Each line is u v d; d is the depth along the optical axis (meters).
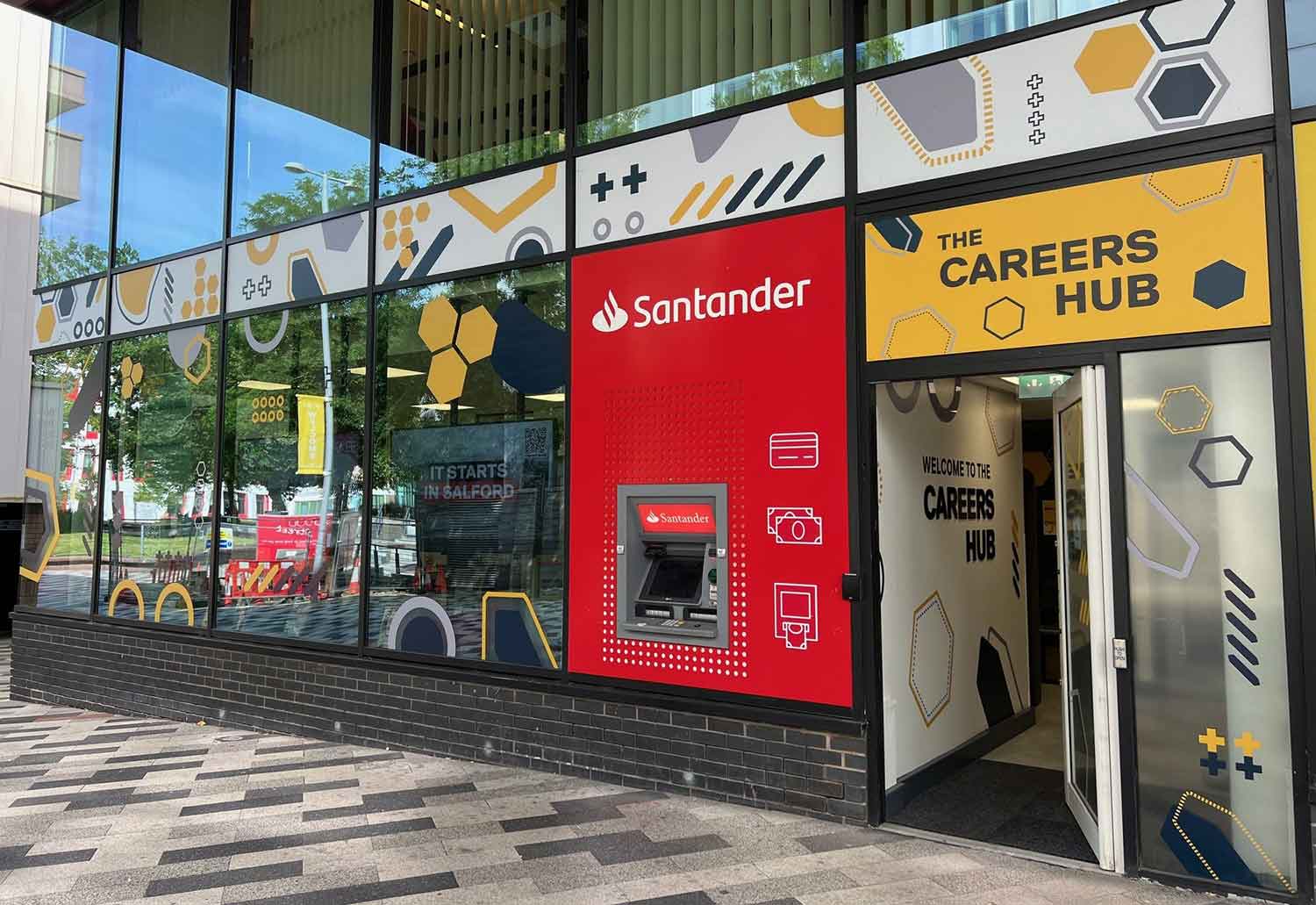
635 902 3.38
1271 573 3.37
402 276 6.03
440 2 6.04
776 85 4.64
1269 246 3.42
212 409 7.09
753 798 4.43
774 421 4.46
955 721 5.22
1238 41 3.52
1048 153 3.86
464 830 4.20
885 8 4.33
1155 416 3.60
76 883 3.67
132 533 7.61
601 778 4.91
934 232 4.10
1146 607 3.59
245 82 7.15
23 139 13.60
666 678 4.73
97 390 8.08
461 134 5.85
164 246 7.62
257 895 3.52
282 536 6.55
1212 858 3.43
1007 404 6.29
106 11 8.36
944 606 5.17
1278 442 3.36
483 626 5.46
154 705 7.23
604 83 5.25
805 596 4.32
